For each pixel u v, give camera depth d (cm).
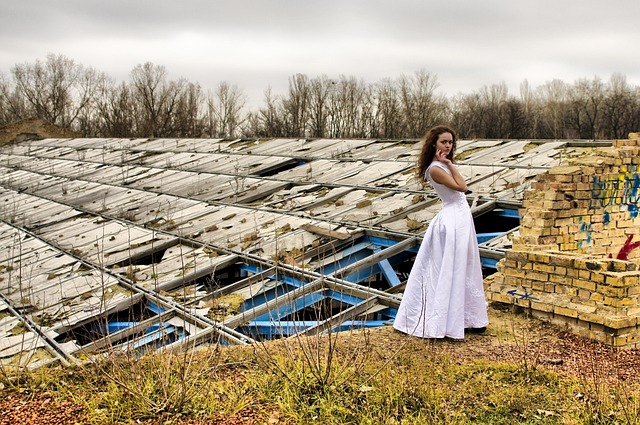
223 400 467
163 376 483
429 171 602
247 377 505
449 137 600
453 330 598
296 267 1091
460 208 606
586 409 439
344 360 540
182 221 1645
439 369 527
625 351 581
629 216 836
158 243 1466
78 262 1405
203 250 1354
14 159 3569
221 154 2614
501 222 1424
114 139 3672
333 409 446
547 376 506
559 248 767
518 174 1419
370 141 2245
